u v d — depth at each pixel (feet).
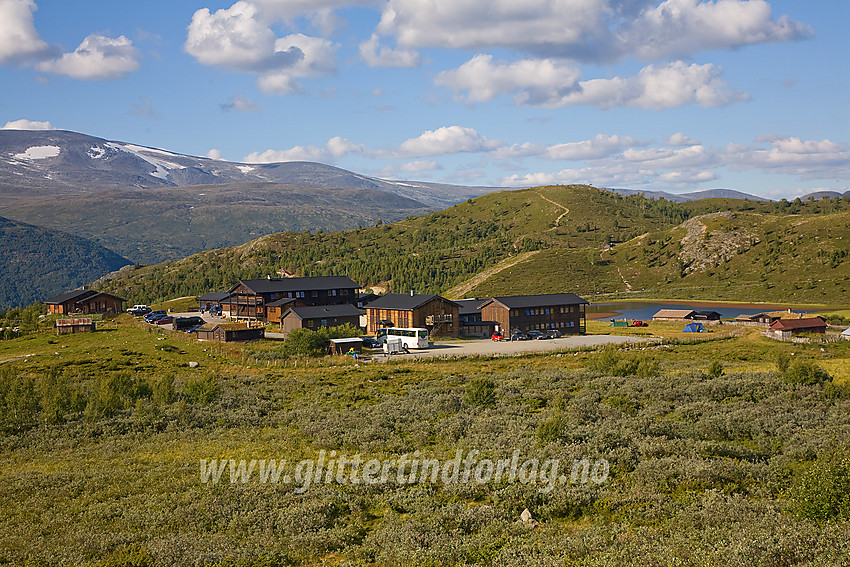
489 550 77.05
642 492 91.81
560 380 213.87
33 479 115.96
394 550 78.84
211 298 532.73
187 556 78.69
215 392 189.37
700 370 230.89
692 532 76.38
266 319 440.04
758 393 169.07
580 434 125.49
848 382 162.09
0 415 161.27
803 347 294.05
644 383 194.18
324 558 80.64
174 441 145.07
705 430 129.39
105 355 295.07
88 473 119.75
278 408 183.21
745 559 66.28
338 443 136.67
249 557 79.10
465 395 178.50
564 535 80.53
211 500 100.37
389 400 185.68
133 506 100.37
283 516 92.27
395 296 418.10
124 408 182.50
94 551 83.56
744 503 84.02
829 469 81.56
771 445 117.80
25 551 84.12
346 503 98.53
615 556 69.92
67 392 177.17
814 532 71.97
